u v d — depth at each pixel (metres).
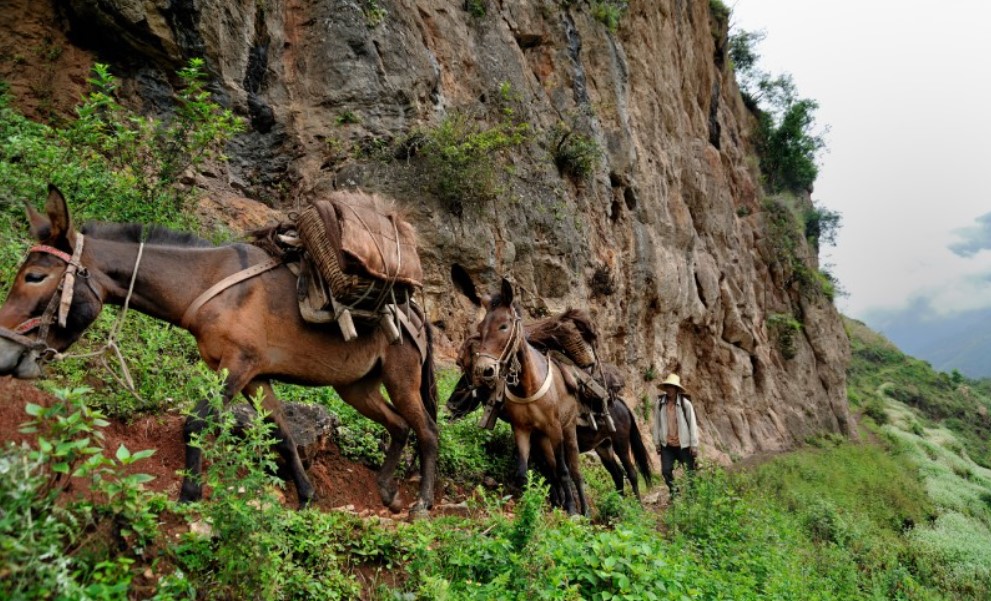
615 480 10.61
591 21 19.39
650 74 23.00
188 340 6.63
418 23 13.87
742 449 23.84
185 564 3.55
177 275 4.55
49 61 9.45
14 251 5.80
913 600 11.46
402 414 5.99
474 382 7.47
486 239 12.91
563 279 14.79
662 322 20.30
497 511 5.73
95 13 9.58
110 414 5.19
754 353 27.88
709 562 7.30
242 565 3.41
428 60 13.61
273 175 11.66
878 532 16.08
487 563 4.75
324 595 3.96
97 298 4.19
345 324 4.92
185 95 8.16
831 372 35.09
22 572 2.56
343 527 4.61
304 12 12.70
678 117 24.89
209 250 4.79
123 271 4.36
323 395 7.23
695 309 22.50
